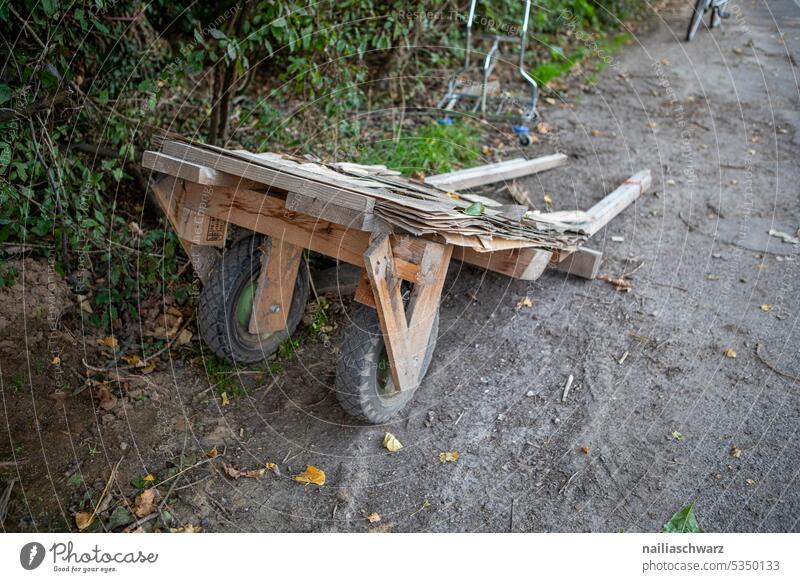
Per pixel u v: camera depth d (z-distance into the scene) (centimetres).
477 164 510
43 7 279
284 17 397
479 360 334
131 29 405
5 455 259
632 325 349
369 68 602
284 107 513
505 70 674
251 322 308
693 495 260
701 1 728
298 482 271
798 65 683
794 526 246
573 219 395
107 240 346
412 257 231
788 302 358
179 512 254
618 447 282
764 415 292
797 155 512
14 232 321
